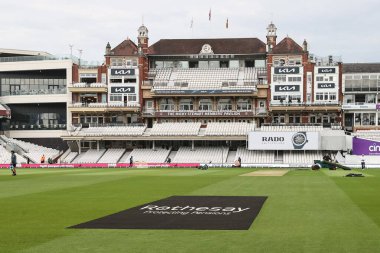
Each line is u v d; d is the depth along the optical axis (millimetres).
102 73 109750
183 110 108250
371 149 90375
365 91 109438
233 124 102312
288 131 94625
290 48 106062
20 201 27344
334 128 99062
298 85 105188
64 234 16906
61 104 112125
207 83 106875
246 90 103562
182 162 96375
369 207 23781
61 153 106062
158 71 112250
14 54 122438
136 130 103062
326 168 73375
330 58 105312
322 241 15500
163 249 14430
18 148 102312
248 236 16312
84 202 26594
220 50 113188
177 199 27547
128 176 53250
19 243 15469
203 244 15086
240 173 60250
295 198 28016
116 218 20328
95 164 90750
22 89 114188
